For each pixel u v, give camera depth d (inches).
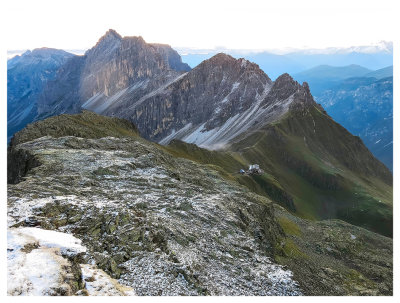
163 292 1103.0
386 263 4234.7
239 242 2105.1
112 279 1039.0
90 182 2117.4
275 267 1990.7
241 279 1579.7
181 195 2474.2
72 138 3459.6
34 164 2500.0
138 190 2278.5
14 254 897.5
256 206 3314.5
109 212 1450.5
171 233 1648.6
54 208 1354.6
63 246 1051.3
